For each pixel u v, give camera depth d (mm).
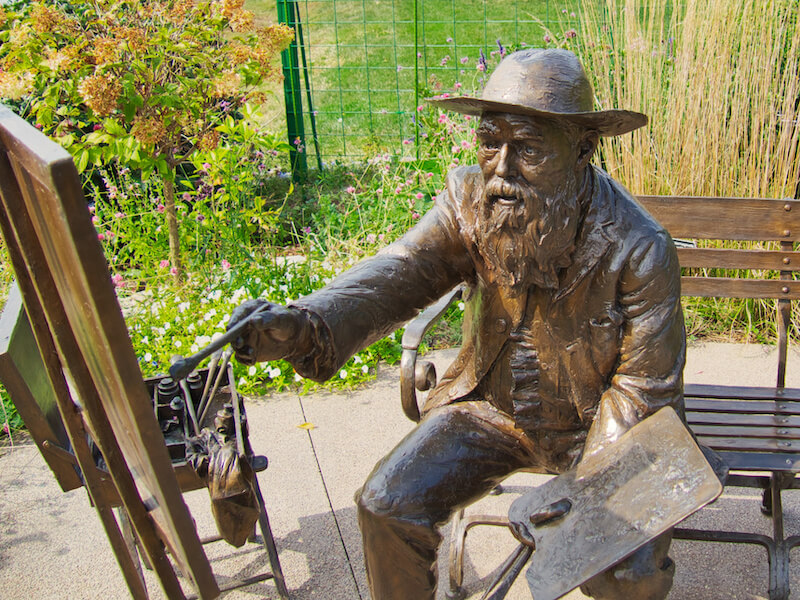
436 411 2254
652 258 1930
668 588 1802
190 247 5117
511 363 2123
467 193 2096
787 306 2926
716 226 2938
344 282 2049
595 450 1926
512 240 1879
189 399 2617
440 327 4402
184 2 4480
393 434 3541
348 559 2840
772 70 4176
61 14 4406
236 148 5039
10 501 3236
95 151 4336
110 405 1549
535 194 1812
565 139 1794
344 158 6969
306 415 3721
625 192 2020
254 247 5105
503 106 1729
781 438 2539
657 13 4734
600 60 4730
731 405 2754
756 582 2639
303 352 1898
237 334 1672
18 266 1692
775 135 4234
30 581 2795
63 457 2240
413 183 5316
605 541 1652
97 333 1281
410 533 1963
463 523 2656
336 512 3076
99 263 1168
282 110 7504
